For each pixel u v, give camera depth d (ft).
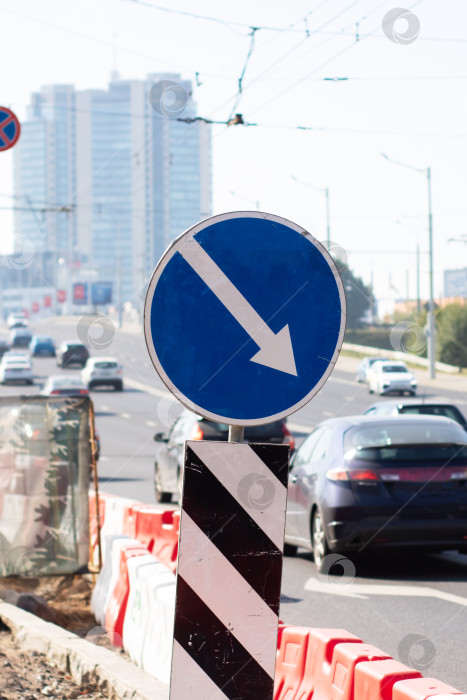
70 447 40.91
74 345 321.93
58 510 40.70
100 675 25.07
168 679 24.66
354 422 45.57
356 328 358.02
